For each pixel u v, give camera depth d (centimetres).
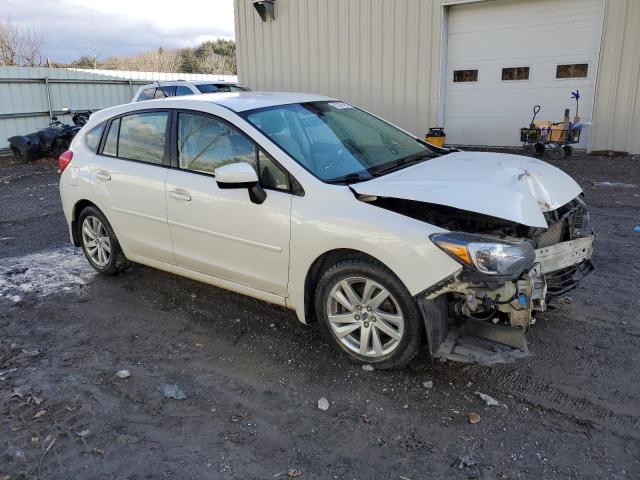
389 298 335
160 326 429
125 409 324
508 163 398
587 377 336
